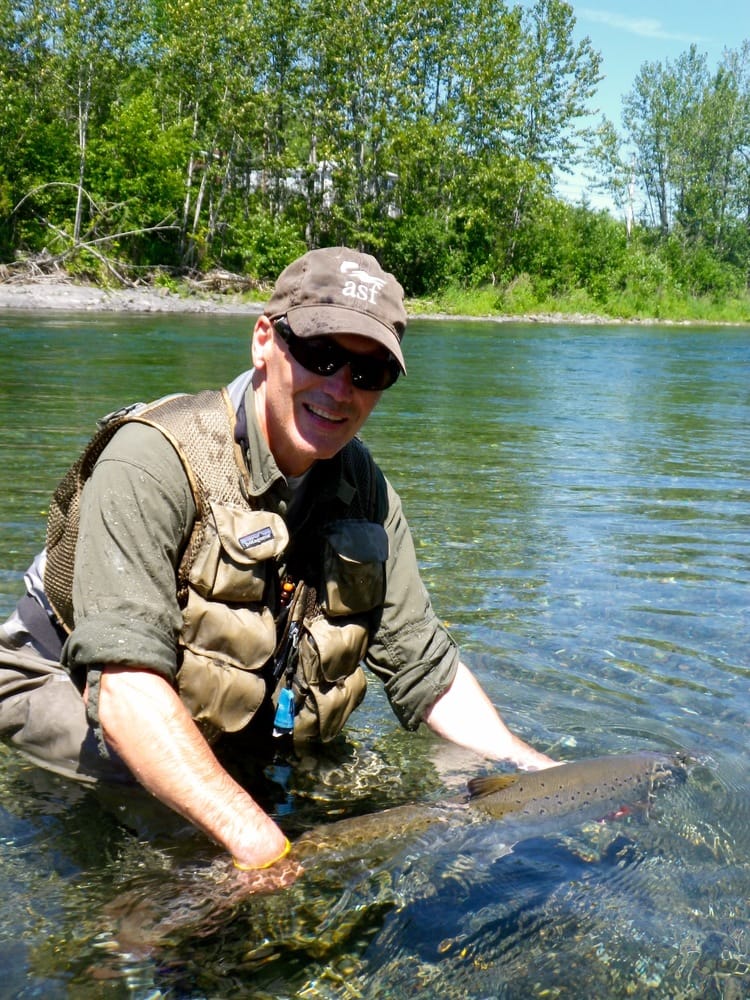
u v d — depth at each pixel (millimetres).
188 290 31562
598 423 10188
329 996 1767
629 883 2127
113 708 2162
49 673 2678
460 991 1778
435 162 40031
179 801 2148
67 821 2352
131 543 2258
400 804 2488
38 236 31250
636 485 6746
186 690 2428
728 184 63406
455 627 3693
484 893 2076
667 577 4453
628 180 57906
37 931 1926
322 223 40312
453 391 12625
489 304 39219
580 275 45156
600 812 2422
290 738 2783
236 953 1873
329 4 37719
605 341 26109
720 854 2250
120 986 1778
